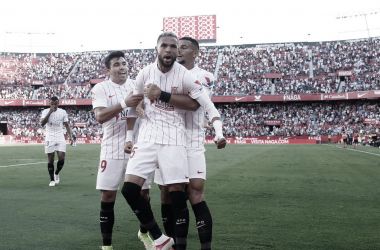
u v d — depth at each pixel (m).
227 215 5.11
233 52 48.44
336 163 13.84
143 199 3.38
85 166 13.11
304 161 14.82
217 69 46.16
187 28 47.28
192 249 3.71
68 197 6.68
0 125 48.84
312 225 4.55
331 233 4.19
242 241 3.88
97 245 3.81
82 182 8.83
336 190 7.38
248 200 6.27
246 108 43.62
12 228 4.44
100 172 3.93
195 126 3.65
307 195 6.78
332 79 41.66
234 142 40.31
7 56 51.88
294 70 44.06
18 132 43.97
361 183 8.41
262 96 40.66
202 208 3.39
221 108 44.41
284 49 47.44
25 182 8.82
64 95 45.44
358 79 40.25
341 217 4.98
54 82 47.94
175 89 3.40
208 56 48.28
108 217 3.75
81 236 4.13
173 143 3.33
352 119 39.19
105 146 3.99
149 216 3.38
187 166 3.40
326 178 9.37
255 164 13.52
